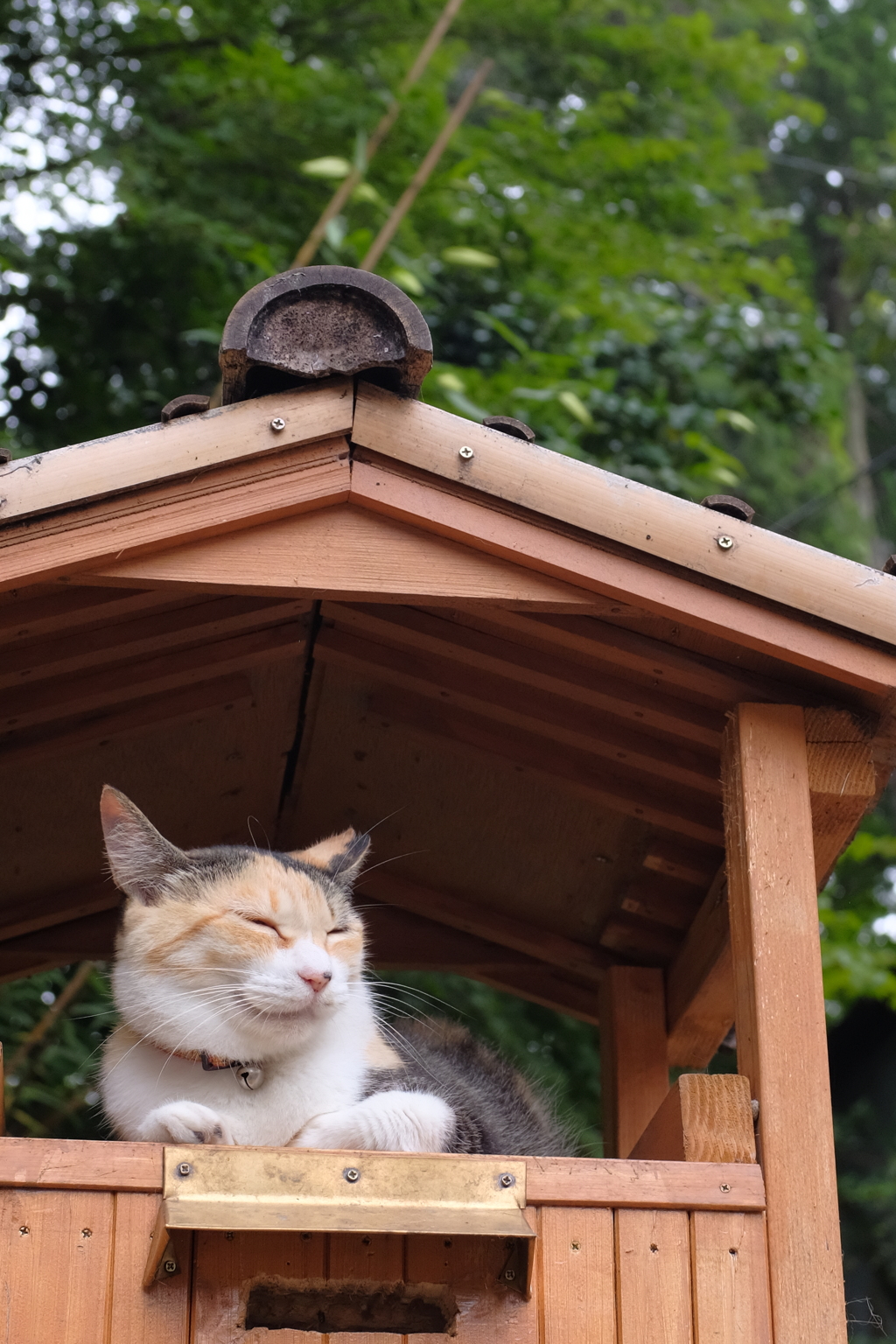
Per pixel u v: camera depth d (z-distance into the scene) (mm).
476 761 2873
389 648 2633
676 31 6629
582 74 6605
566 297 5930
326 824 3314
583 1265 1896
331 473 2064
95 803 2969
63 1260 1792
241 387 2053
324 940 2252
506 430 2129
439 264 5754
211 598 2436
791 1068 2023
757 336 6445
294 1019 2125
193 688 2740
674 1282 1897
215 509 2029
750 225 6547
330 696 2850
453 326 5922
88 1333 1768
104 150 5348
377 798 3146
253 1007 2107
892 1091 7574
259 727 2934
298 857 2457
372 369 2057
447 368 4926
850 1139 7551
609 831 2957
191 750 2934
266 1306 1965
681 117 6812
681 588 2111
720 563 2100
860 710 2270
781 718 2244
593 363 6219
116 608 2275
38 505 1955
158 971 2146
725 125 6930
